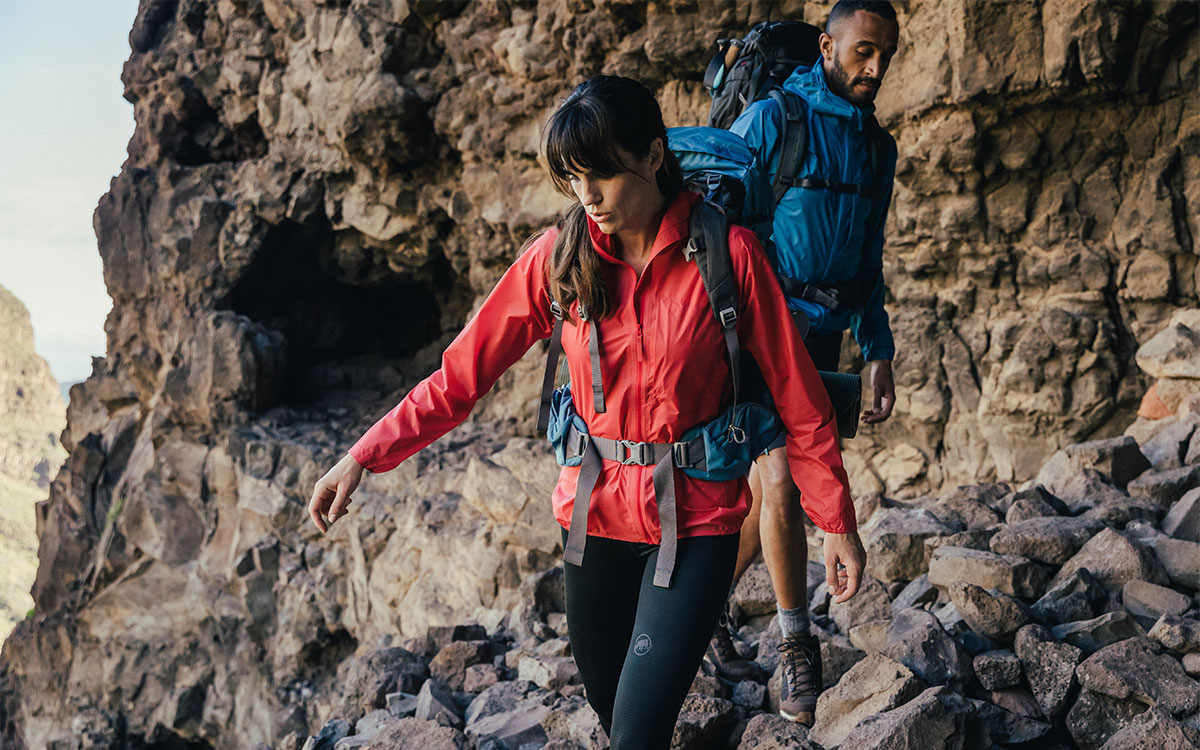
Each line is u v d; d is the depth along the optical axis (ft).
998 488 13.38
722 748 8.58
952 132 22.72
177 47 44.83
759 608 11.21
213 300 42.86
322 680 35.50
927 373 24.49
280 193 40.68
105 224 46.34
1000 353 23.25
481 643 11.73
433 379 6.32
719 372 5.85
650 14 27.68
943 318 24.54
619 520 5.95
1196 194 20.97
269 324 44.34
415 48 35.17
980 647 8.89
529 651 11.37
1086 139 22.22
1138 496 11.65
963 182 23.41
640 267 5.75
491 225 34.91
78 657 44.11
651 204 5.59
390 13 34.68
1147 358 16.57
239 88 41.70
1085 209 22.49
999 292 23.85
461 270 38.68
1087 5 20.07
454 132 34.60
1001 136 22.76
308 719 34.73
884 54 8.08
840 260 8.29
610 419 5.91
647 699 5.56
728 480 5.92
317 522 6.28
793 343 5.91
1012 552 10.43
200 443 41.60
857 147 8.29
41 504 49.65
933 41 22.59
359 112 35.27
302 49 38.42
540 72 31.35
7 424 390.42
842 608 10.39
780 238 8.21
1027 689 8.41
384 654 11.78
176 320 44.14
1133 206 21.81
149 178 45.39
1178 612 9.05
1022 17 21.01
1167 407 16.11
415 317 47.01
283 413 41.50
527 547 25.81
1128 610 9.31
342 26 35.94
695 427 5.89
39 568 48.60
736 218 6.68
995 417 23.32
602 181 5.37
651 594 5.82
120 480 45.44
